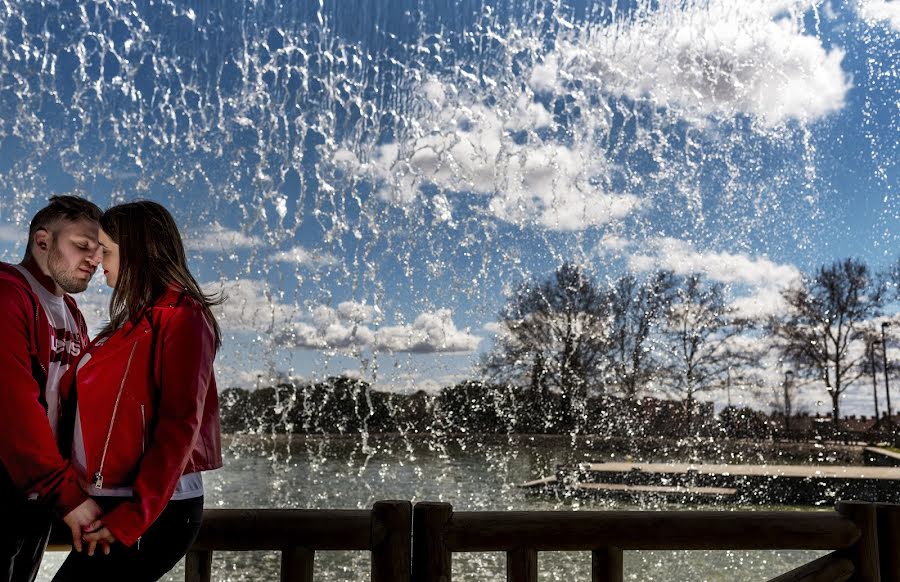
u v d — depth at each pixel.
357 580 5.50
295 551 1.66
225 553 6.30
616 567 1.75
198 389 1.24
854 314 23.23
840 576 1.86
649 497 10.67
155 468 1.19
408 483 11.78
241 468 13.69
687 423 17.44
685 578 5.43
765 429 18.27
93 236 1.41
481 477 12.61
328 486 11.49
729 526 1.80
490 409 17.02
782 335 23.14
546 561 5.85
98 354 1.24
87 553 1.19
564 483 11.13
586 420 17.30
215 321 1.34
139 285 1.28
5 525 1.24
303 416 16.44
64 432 1.32
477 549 1.71
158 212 1.33
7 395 1.17
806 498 10.75
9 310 1.22
